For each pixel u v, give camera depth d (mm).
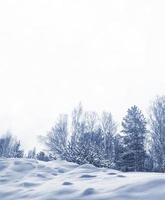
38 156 30125
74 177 7629
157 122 31766
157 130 31469
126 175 7199
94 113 37969
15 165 9625
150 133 31891
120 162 28375
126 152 28609
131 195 4773
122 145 30062
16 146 39219
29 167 9570
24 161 10203
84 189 5387
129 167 28141
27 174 8766
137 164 28203
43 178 8211
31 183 7066
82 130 36781
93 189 5348
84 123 37281
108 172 8344
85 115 37750
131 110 31953
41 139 36656
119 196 4812
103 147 33562
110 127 36719
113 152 32562
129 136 30141
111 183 5891
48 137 36531
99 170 8703
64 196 5273
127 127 30828
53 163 10484
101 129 36531
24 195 5848
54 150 35344
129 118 31453
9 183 7680
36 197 5523
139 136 30078
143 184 5164
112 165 20500
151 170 29438
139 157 28406
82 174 7957
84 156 19625
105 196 4914
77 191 5453
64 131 36406
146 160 30844
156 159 30562
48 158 27281
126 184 5367
